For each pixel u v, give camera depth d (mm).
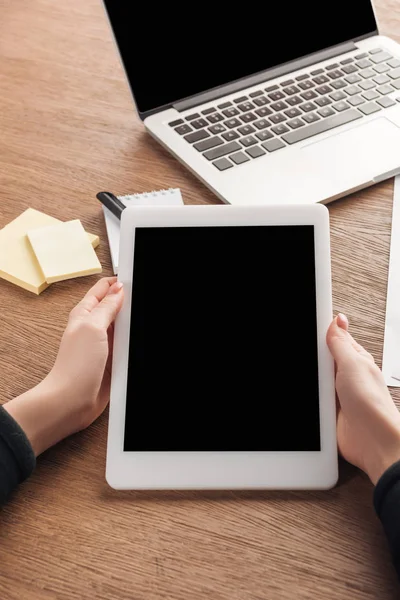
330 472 619
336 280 800
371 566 567
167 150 969
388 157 912
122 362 658
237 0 984
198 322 670
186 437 632
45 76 1105
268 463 623
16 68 1121
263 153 918
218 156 918
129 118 1029
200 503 614
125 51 938
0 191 920
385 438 596
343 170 896
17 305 790
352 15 1077
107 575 566
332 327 659
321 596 550
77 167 951
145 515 606
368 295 784
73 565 573
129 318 674
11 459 595
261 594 552
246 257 690
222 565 571
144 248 697
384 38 1104
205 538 589
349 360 632
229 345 661
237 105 986
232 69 1004
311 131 945
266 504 612
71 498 620
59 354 668
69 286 808
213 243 696
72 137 999
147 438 633
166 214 705
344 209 882
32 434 625
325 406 639
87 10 1241
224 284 682
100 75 1107
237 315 671
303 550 579
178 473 622
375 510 578
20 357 737
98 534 593
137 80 955
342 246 839
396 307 770
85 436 668
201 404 643
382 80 1024
